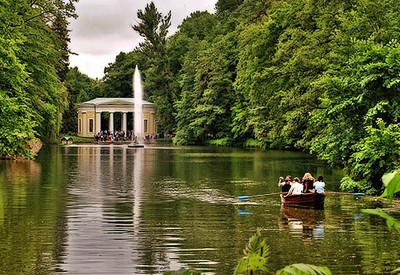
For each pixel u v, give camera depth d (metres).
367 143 25.03
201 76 96.50
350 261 13.09
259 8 74.94
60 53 45.66
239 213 20.66
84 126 126.56
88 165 45.22
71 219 18.88
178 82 112.44
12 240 15.34
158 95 118.25
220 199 24.67
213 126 96.94
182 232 16.70
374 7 31.95
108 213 20.27
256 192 27.39
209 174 37.56
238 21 93.50
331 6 39.25
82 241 15.27
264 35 51.88
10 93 29.16
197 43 110.94
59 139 102.31
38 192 26.31
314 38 39.81
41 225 17.66
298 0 46.84
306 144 42.53
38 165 44.16
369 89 25.98
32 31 38.88
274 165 46.00
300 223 18.48
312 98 37.66
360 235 16.38
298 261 13.08
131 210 21.08
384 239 15.75
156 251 14.11
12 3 34.38
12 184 29.78
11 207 21.52
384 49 25.70
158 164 47.31
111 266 12.57
